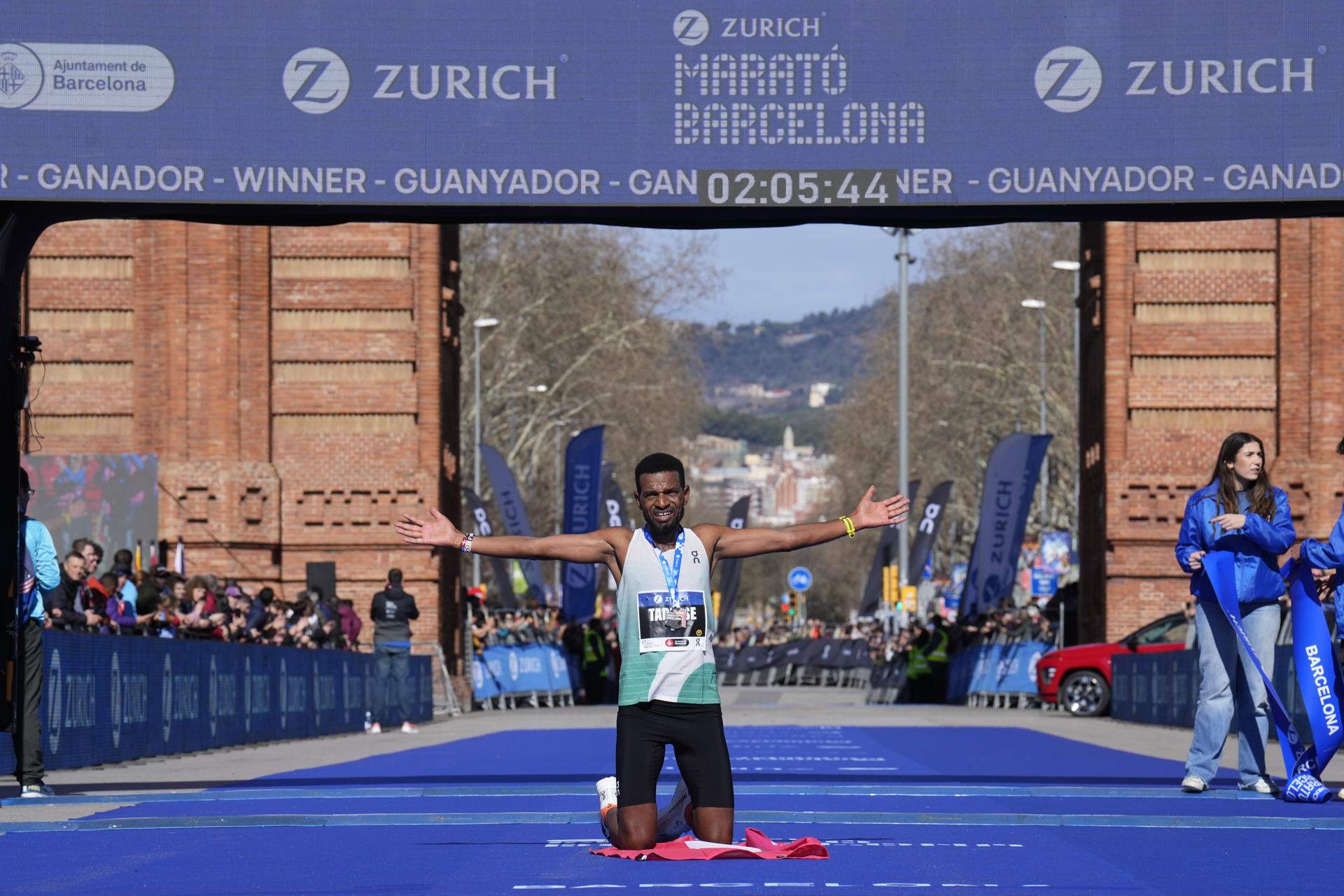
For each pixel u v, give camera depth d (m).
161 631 26.62
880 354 118.12
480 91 17.25
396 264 48.66
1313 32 17.09
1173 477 48.34
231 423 48.00
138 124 17.19
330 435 48.50
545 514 102.62
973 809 15.38
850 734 32.19
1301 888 10.56
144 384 47.91
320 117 17.23
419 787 17.97
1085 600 53.47
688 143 17.20
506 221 18.09
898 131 17.16
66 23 17.22
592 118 17.22
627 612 11.77
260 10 17.28
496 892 10.33
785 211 17.52
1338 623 17.17
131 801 16.64
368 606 48.22
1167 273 48.41
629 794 11.79
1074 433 89.44
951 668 59.78
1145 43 17.11
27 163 17.16
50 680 20.61
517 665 53.34
